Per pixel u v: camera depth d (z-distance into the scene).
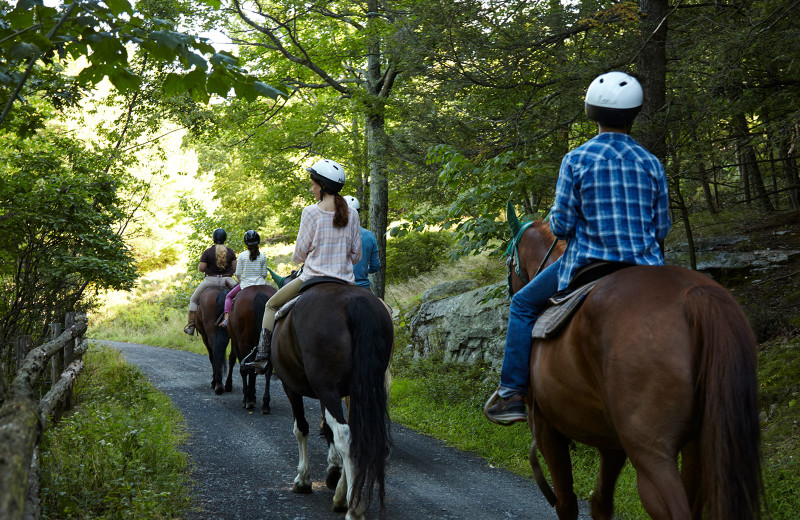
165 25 4.07
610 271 3.07
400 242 21.78
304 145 17.89
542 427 3.50
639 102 3.21
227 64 3.90
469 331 11.63
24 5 3.79
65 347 8.19
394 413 9.40
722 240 10.80
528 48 8.81
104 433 5.77
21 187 9.56
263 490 5.73
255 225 38.03
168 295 28.56
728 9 7.95
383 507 4.39
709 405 2.33
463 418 8.71
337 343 4.73
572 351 2.93
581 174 3.13
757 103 8.21
